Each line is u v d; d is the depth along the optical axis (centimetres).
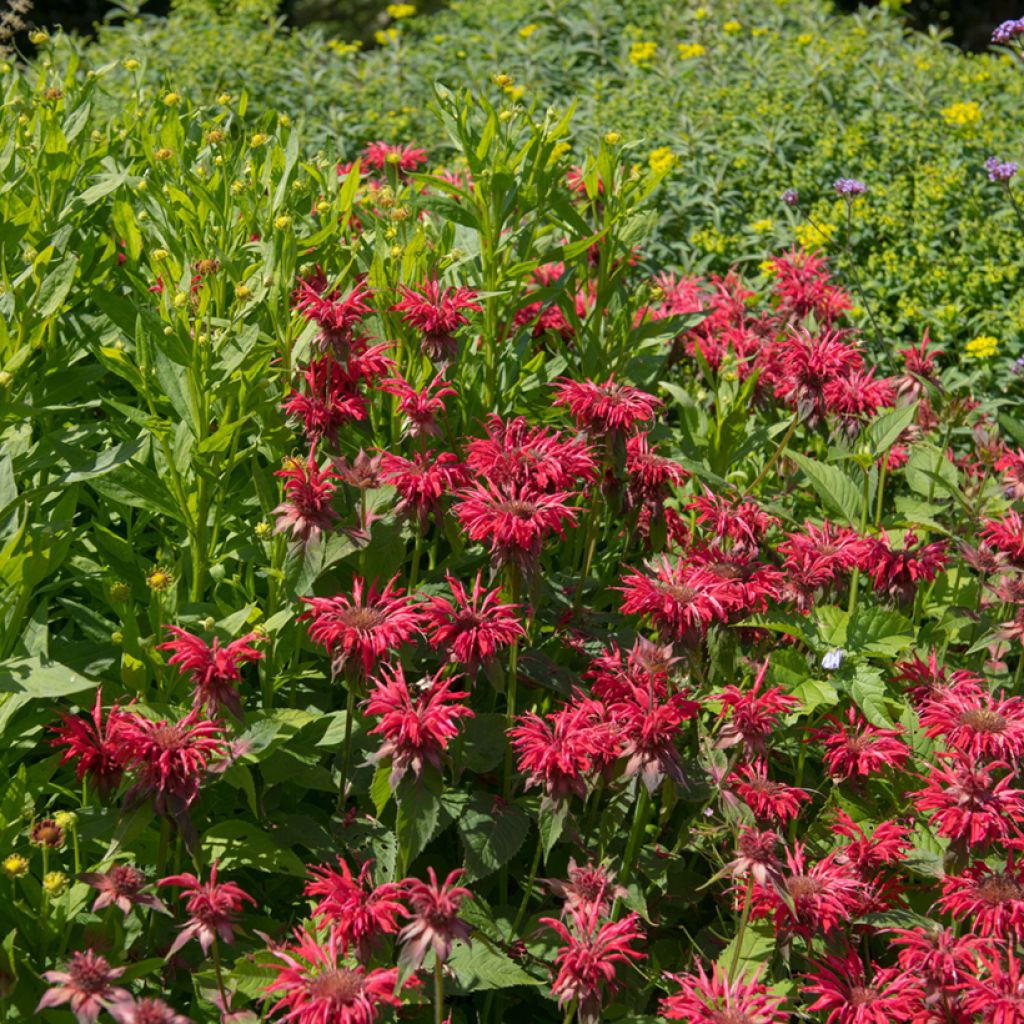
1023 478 380
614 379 380
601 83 804
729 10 977
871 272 594
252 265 318
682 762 279
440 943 224
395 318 331
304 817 282
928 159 679
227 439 288
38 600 311
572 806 320
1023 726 277
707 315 418
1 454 293
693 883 309
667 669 279
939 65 841
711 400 431
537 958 279
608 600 360
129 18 1037
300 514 278
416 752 250
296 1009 218
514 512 273
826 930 260
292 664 303
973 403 450
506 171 344
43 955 247
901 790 315
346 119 783
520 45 898
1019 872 269
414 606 263
